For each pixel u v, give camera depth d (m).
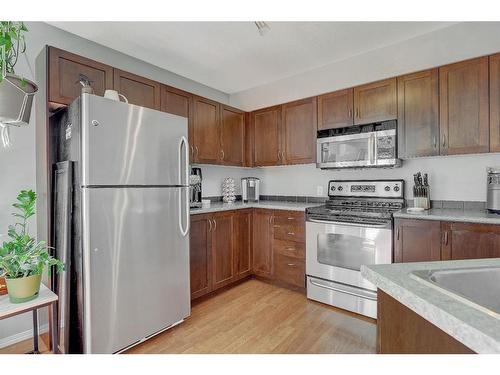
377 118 2.45
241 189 3.72
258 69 3.07
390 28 2.29
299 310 2.34
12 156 1.89
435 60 2.34
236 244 2.89
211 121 2.93
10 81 1.25
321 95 2.80
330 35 2.38
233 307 2.40
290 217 2.75
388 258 2.12
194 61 2.83
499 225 1.72
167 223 1.97
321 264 2.48
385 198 2.63
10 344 1.88
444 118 2.14
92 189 1.57
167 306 1.97
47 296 1.31
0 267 1.26
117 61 2.58
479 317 0.53
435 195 2.44
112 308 1.65
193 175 2.78
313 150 2.86
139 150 1.80
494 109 1.95
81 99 1.57
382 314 0.81
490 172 2.05
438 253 1.93
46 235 1.86
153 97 2.37
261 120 3.30
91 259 1.56
